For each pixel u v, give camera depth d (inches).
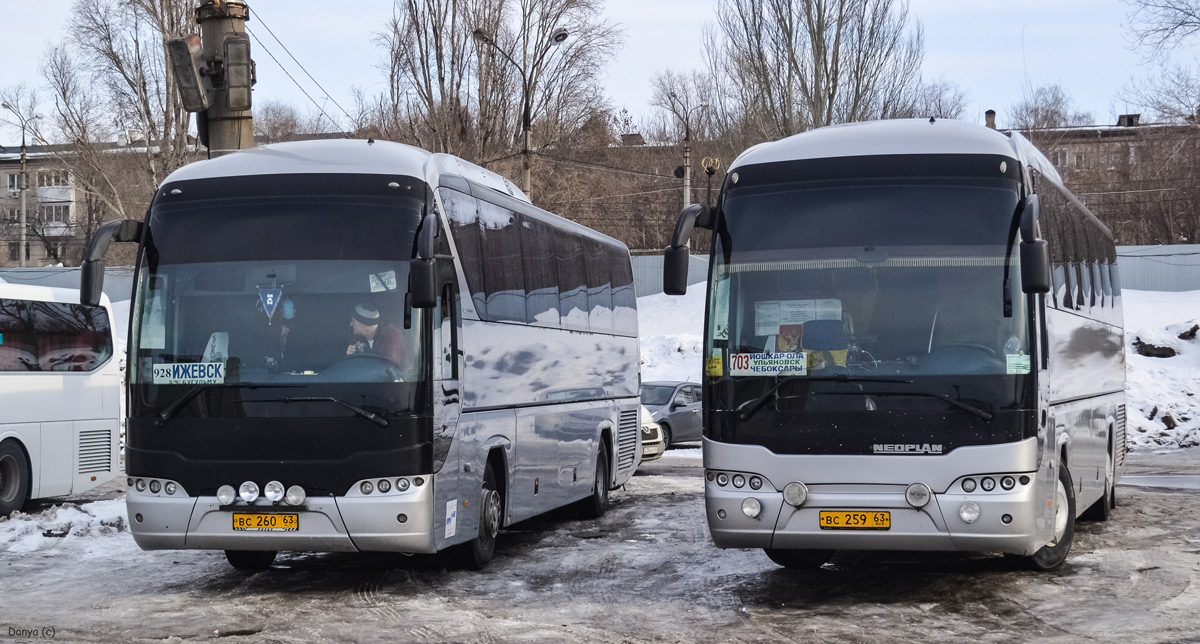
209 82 554.6
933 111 2112.5
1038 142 2640.3
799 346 330.0
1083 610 329.1
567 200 2262.6
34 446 584.7
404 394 351.9
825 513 322.0
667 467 860.6
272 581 389.4
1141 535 476.1
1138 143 2516.0
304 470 348.5
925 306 325.4
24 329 585.6
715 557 434.0
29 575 403.2
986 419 315.9
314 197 369.7
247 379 354.3
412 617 327.6
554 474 505.7
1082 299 457.1
